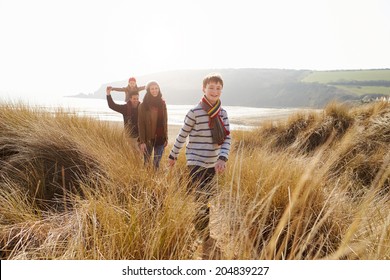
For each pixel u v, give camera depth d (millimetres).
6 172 3977
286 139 9000
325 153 5629
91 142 4645
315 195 3109
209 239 2746
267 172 3484
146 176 3516
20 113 5719
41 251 2449
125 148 5047
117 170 3672
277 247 2719
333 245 2676
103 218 2619
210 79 3422
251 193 3195
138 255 2363
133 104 6242
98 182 3666
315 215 2887
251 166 3861
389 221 2447
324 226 2822
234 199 3041
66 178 3941
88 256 2268
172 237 2492
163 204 2873
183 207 2836
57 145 4340
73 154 4242
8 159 4273
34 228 2795
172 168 3697
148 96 5035
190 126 3479
